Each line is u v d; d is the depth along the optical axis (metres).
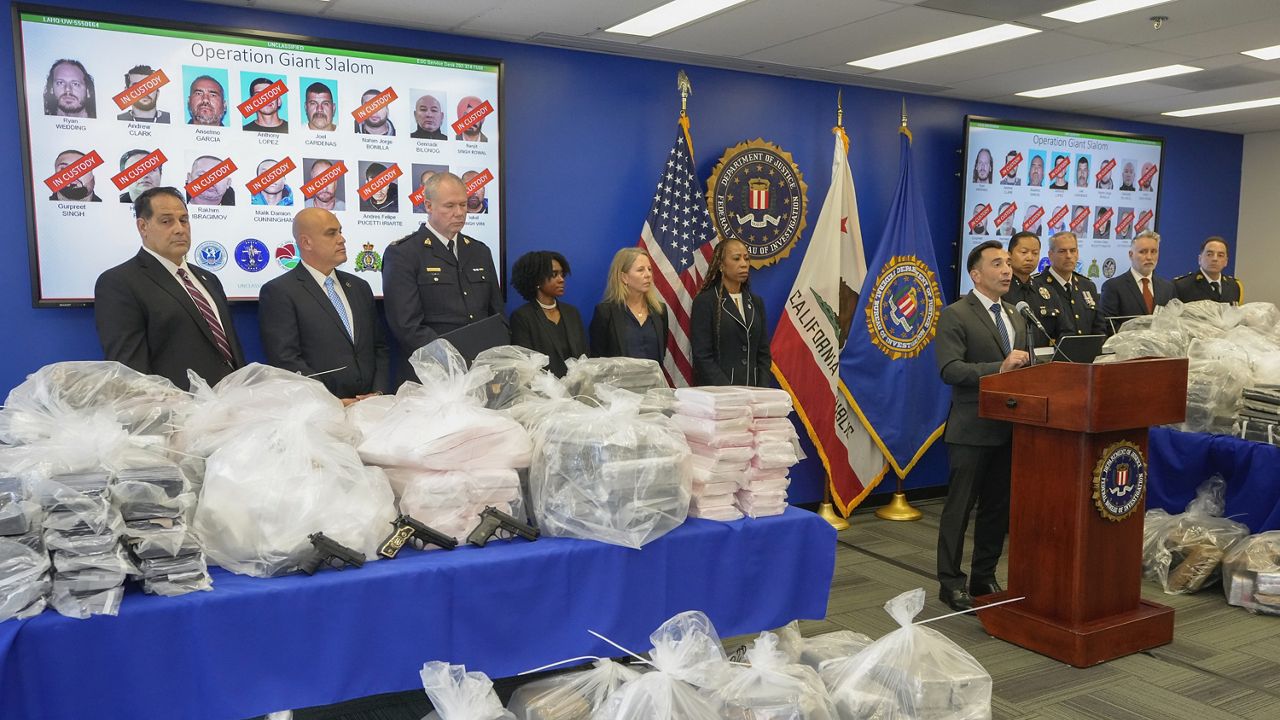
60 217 3.29
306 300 3.02
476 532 1.71
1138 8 3.69
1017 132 5.67
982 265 3.41
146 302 2.70
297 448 1.62
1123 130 6.36
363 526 1.60
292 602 1.49
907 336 5.00
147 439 1.63
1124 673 2.82
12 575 1.32
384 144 3.82
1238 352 3.91
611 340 3.91
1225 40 4.20
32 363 3.33
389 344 3.89
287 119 3.63
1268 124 6.54
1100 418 2.72
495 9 3.59
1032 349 3.03
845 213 4.91
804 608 2.05
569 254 4.36
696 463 1.97
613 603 1.78
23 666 1.31
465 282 3.45
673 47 4.23
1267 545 3.47
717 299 4.13
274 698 1.49
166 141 3.43
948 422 3.42
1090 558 2.91
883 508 5.13
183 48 3.42
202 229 3.52
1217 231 7.08
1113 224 6.22
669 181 4.42
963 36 4.10
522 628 1.70
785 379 4.71
